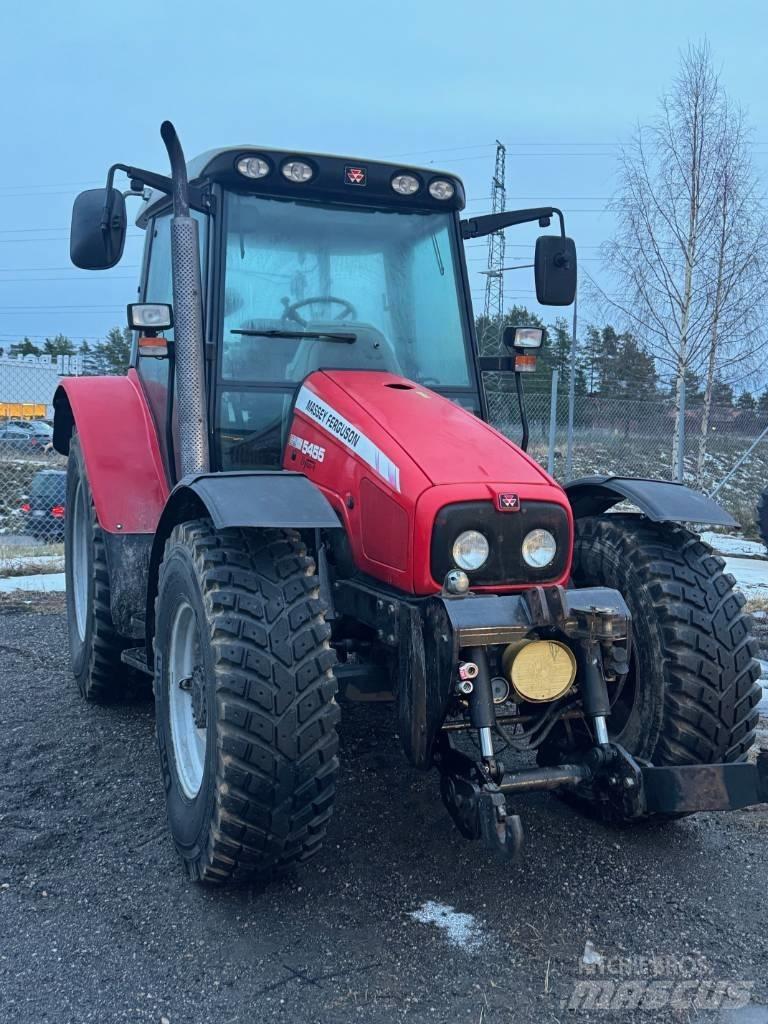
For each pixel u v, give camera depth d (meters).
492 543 3.05
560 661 2.95
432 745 2.95
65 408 5.59
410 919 2.96
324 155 3.90
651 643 3.39
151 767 4.21
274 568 3.08
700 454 14.69
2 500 13.01
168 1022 2.46
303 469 3.67
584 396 17.09
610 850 3.44
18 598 7.98
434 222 4.23
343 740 4.46
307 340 3.91
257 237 3.93
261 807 2.88
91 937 2.86
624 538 3.58
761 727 4.92
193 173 4.00
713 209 15.45
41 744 4.48
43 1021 2.46
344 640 3.56
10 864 3.30
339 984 2.63
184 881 3.20
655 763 3.37
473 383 4.16
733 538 12.86
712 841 3.53
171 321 3.84
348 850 3.40
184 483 3.24
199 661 3.19
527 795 3.95
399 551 3.10
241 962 2.73
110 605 4.61
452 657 2.80
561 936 2.88
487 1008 2.53
